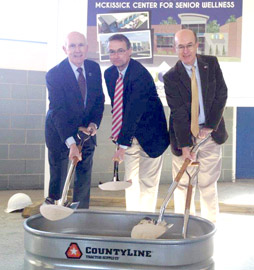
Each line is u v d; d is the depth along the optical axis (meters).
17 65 5.40
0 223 3.64
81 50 2.98
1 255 2.75
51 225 2.51
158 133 3.03
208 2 3.77
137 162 3.18
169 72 2.95
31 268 2.12
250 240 3.18
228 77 3.79
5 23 5.36
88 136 3.01
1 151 5.38
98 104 3.14
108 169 5.94
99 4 3.82
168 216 2.51
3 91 5.36
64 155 3.20
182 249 1.98
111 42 2.89
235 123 6.57
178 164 3.10
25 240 2.18
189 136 2.91
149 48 3.81
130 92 2.92
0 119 5.36
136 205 3.24
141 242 1.97
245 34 3.77
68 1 3.81
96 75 3.12
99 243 2.01
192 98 2.89
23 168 5.47
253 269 2.54
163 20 3.80
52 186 3.25
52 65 3.82
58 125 2.95
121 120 2.99
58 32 3.81
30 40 5.45
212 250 2.13
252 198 5.15
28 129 5.47
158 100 3.09
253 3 3.76
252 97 3.79
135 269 1.99
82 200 3.22
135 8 3.81
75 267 2.04
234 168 6.61
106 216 2.56
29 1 5.45
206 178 3.14
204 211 3.23
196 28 3.78
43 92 5.52
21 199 4.16
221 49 3.78
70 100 3.01
